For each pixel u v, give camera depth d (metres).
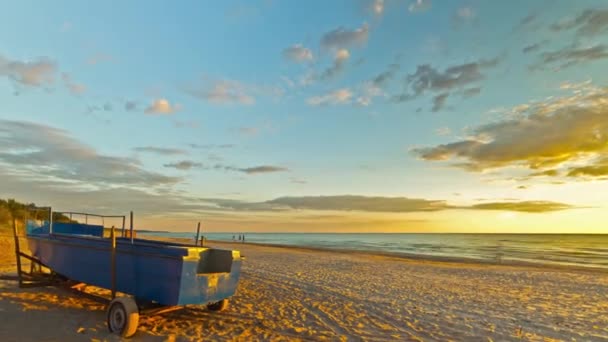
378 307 8.52
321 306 8.32
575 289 12.75
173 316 6.65
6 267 11.66
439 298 10.20
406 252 41.97
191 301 5.56
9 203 22.17
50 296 7.73
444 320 7.53
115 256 6.33
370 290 11.09
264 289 10.16
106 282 6.52
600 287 13.35
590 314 8.70
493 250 50.78
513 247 62.16
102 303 6.62
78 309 6.84
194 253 5.61
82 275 7.06
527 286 13.27
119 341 5.14
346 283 12.40
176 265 5.47
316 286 11.27
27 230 9.48
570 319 8.10
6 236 17.19
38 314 6.28
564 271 19.73
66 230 10.13
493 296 10.90
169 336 5.50
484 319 7.79
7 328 5.39
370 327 6.72
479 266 22.19
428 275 16.11
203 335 5.65
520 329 7.03
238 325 6.33
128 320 5.25
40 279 8.10
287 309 7.82
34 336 5.14
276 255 25.73
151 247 5.88
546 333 6.88
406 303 9.21
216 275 6.01
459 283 13.63
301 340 5.69
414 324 7.10
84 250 7.10
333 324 6.80
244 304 8.05
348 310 8.05
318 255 27.69
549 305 9.73
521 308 9.20
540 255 39.97
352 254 32.66
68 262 7.50
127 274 6.21
